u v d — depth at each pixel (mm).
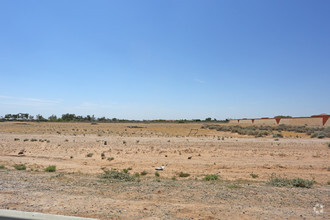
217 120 139500
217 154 22953
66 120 117188
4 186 9281
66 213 6312
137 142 31719
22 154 22562
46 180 10836
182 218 6156
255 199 8133
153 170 16531
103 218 6035
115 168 17078
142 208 6902
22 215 5902
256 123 94375
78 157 21344
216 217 6266
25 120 113250
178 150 25125
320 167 17359
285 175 15055
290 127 62875
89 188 9359
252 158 20938
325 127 59812
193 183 11266
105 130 56219
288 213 6664
